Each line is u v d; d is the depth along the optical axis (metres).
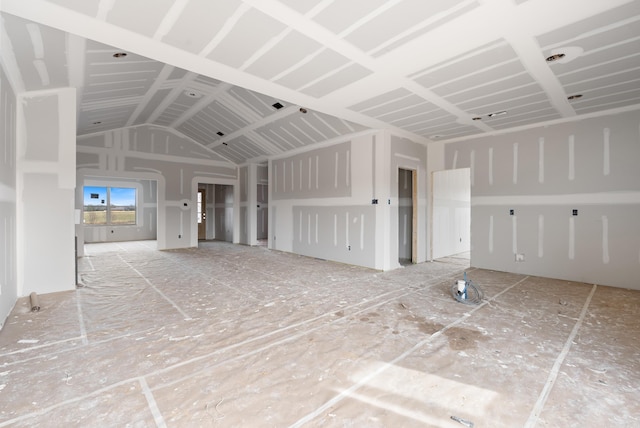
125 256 7.06
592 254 4.62
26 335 2.69
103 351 2.41
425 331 2.81
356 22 2.32
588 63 2.97
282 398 1.84
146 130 7.88
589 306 3.53
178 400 1.81
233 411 1.72
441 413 1.71
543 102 4.07
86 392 1.88
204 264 6.07
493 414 1.70
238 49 2.71
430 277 4.98
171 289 4.20
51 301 3.64
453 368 2.18
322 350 2.44
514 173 5.34
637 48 2.68
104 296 3.86
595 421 1.65
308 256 7.08
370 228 5.73
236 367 2.18
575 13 2.21
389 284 4.51
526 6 2.13
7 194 3.20
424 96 3.83
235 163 9.62
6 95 3.13
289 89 3.62
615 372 2.13
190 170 8.68
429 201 6.51
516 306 3.52
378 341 2.60
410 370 2.15
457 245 7.65
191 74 4.70
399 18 2.28
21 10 2.10
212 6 2.11
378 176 5.57
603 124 4.48
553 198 4.95
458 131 5.56
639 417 1.68
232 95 5.63
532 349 2.47
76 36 2.80
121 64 3.71
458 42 2.61
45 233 3.91
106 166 7.35
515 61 2.93
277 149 7.57
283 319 3.10
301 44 2.63
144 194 10.67
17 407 1.73
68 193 4.05
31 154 3.80
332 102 4.07
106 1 2.02
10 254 3.31
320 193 6.77
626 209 4.34
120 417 1.66
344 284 4.50
